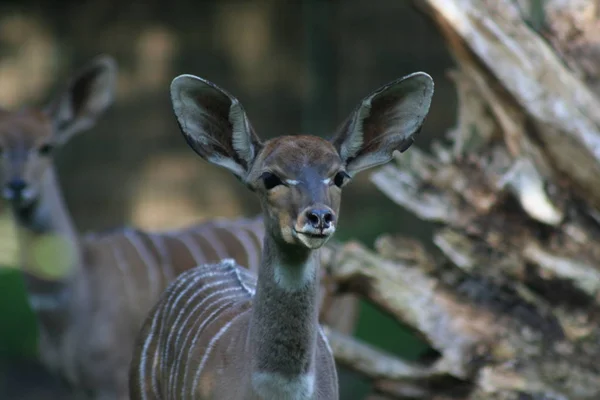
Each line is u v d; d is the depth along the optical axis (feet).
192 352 22.40
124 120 71.31
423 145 66.49
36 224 34.17
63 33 72.13
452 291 32.58
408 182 33.63
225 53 72.59
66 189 70.28
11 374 50.55
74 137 70.28
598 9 33.09
